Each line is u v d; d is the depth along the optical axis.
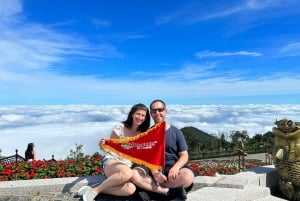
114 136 2.52
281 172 3.07
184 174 2.35
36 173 3.60
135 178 2.43
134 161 2.43
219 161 9.66
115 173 2.40
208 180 2.87
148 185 2.42
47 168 3.70
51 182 2.87
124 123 2.56
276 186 3.34
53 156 4.89
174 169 2.35
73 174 3.61
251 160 9.98
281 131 3.02
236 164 7.98
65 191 2.83
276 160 3.12
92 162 3.98
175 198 2.38
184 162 2.43
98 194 2.48
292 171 2.98
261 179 3.07
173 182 2.38
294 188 3.02
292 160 2.97
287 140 3.01
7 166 3.71
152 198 2.47
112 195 2.52
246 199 2.48
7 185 2.80
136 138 2.44
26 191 2.79
